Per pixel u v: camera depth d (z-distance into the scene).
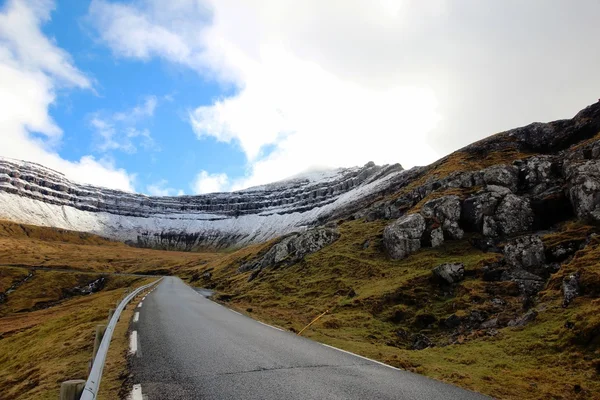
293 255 55.81
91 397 5.59
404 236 43.44
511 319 21.08
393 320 26.44
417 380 9.16
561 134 62.84
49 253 180.00
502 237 38.16
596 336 13.34
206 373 8.98
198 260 151.62
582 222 33.00
